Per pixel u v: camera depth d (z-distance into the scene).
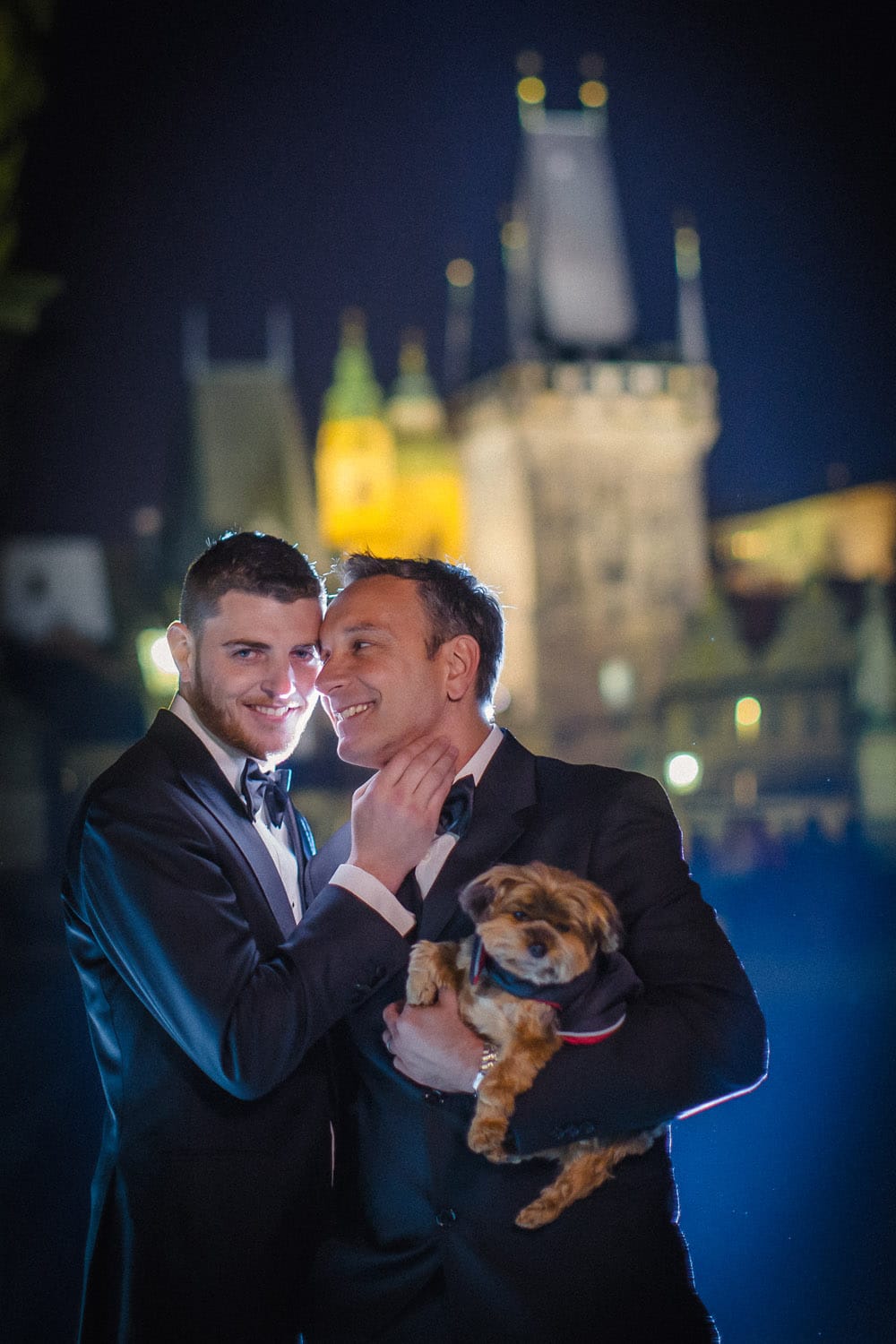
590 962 2.50
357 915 2.69
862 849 28.92
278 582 3.00
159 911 2.70
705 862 27.84
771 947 15.54
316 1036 2.67
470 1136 2.47
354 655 2.94
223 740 3.05
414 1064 2.56
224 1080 2.63
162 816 2.81
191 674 3.06
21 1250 5.76
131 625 57.72
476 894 2.54
